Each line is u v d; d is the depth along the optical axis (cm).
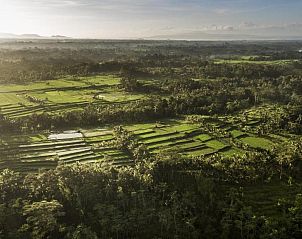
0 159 12325
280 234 9081
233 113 18362
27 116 16162
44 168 11650
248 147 13550
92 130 15588
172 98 19012
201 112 18400
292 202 10319
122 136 14225
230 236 9325
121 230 9200
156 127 15875
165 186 10300
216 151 13175
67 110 17562
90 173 10425
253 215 9631
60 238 9144
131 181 10431
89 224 9444
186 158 11575
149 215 9569
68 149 13300
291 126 15812
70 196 10000
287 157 12025
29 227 9025
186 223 9362
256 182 11238
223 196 10431
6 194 9944
